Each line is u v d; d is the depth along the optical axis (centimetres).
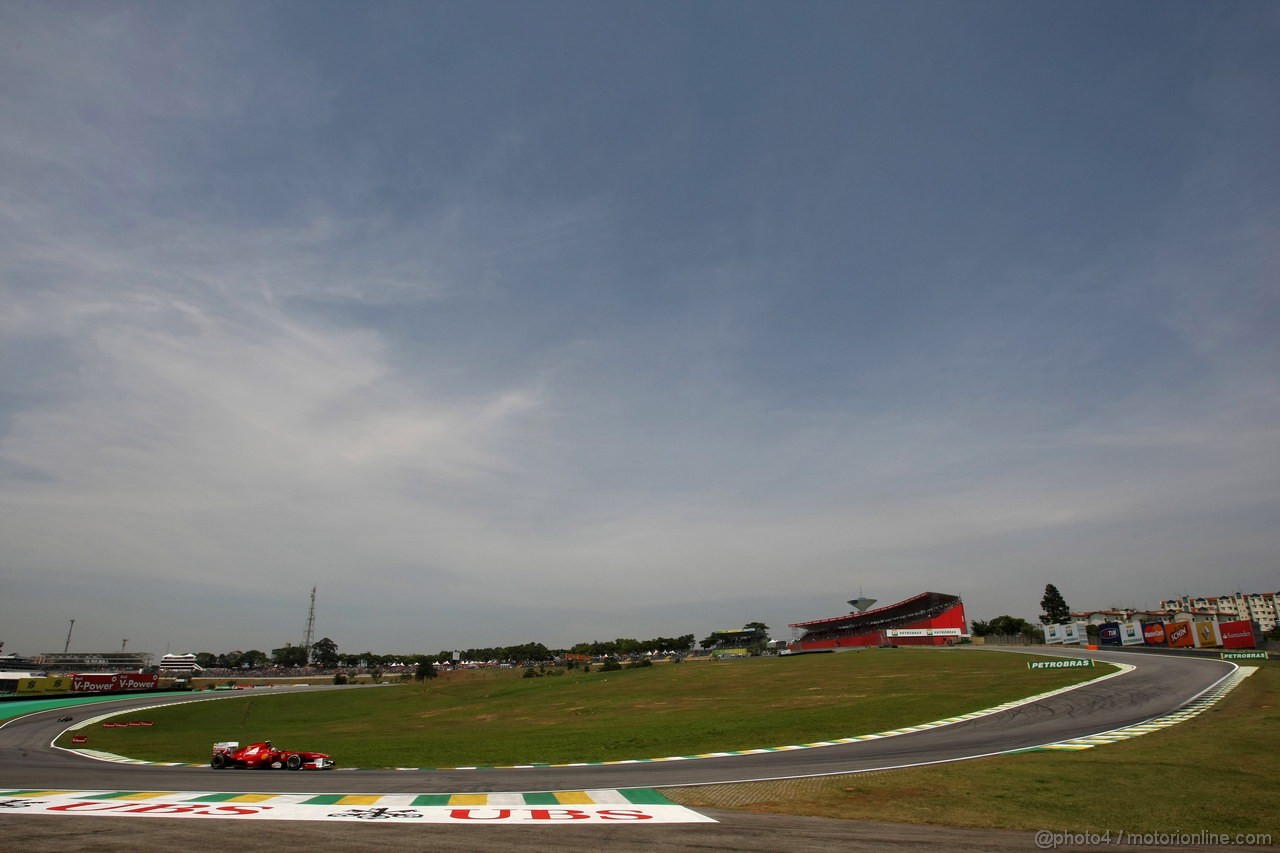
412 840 1346
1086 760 2173
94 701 9062
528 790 2117
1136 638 8588
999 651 8944
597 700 6844
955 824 1497
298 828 1484
